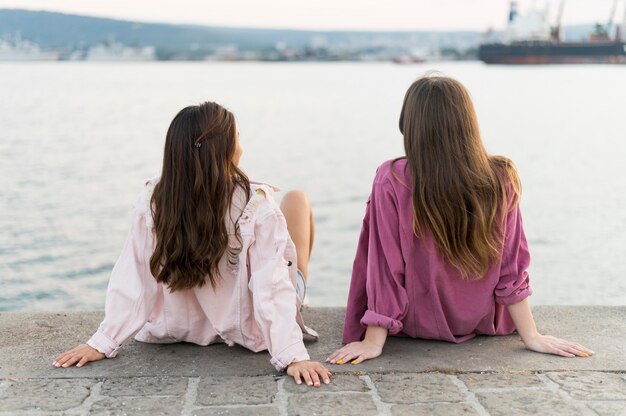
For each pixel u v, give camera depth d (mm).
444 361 2576
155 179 2600
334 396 2273
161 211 2502
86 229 11297
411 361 2574
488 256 2613
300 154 24719
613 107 47438
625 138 29297
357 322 2793
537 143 27531
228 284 2615
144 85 79812
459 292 2695
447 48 150375
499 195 2611
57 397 2246
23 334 2832
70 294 7887
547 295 8086
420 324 2746
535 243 11039
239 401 2229
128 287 2561
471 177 2549
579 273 9070
